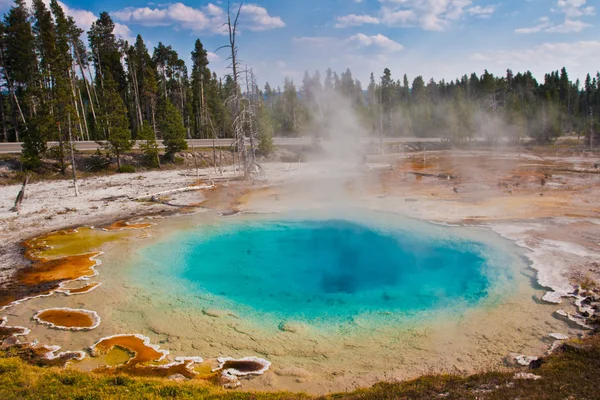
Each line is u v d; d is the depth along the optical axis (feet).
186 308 36.73
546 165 117.80
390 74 226.58
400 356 28.63
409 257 47.85
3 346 30.37
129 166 113.91
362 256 49.11
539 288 37.29
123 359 28.78
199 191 88.94
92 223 64.49
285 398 22.86
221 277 43.68
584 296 35.22
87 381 24.82
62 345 30.68
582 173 100.17
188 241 55.77
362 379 26.12
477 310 34.50
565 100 265.75
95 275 44.09
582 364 24.43
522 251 46.50
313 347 30.19
